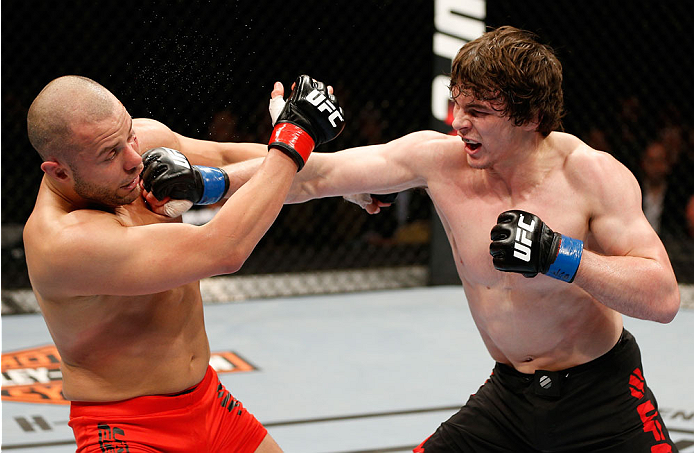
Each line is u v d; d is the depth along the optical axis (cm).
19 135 837
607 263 235
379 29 862
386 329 662
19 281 801
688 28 896
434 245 816
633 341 276
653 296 238
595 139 919
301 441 426
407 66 906
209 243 220
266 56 801
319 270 885
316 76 842
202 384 259
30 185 859
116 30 770
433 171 268
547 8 893
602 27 905
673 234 995
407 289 809
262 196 226
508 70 234
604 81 920
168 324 245
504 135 243
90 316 232
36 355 589
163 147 250
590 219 254
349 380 529
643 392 272
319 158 269
